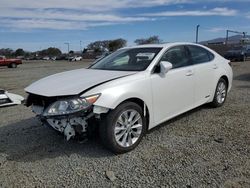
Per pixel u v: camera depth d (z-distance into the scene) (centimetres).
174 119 566
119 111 403
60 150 434
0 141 481
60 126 389
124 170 364
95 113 382
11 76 1945
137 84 428
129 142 420
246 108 639
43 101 416
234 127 510
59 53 12469
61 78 459
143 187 323
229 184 321
